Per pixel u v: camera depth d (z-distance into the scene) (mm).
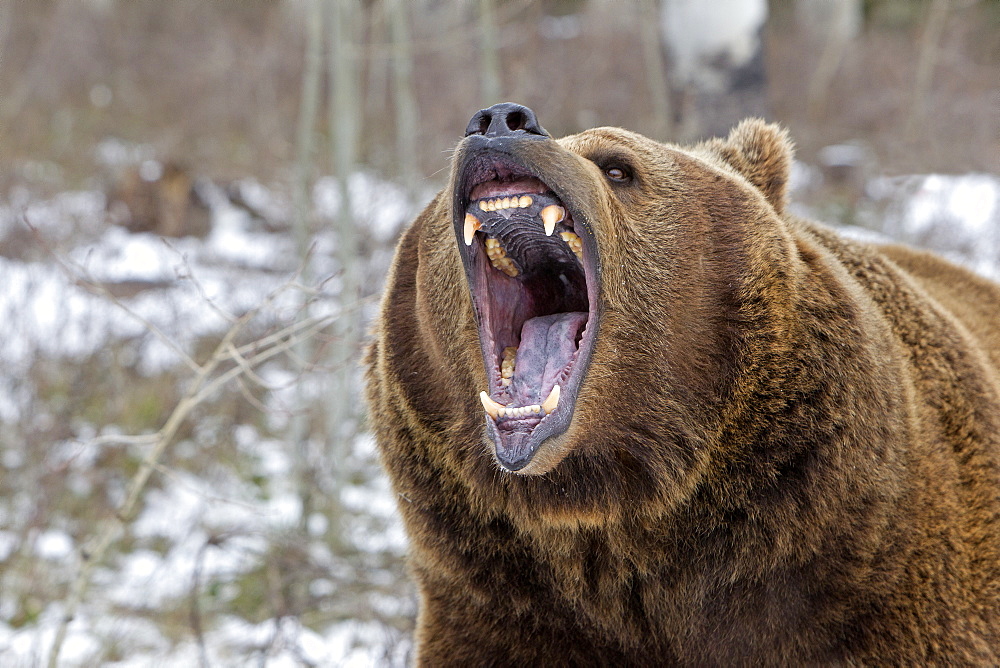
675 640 6344
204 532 12531
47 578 11734
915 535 6113
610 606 6379
